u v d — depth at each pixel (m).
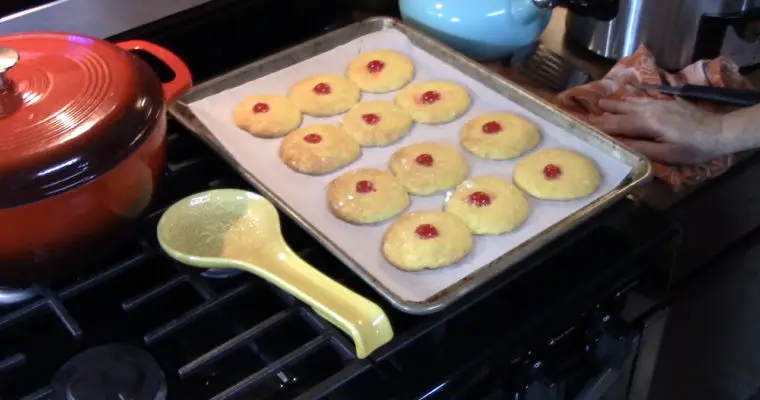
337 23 0.99
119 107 0.56
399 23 0.93
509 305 0.62
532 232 0.68
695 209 0.75
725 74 0.89
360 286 0.63
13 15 0.74
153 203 0.64
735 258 0.89
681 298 0.85
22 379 0.56
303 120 0.82
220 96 0.83
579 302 0.64
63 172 0.53
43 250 0.57
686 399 1.05
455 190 0.72
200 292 0.61
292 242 0.67
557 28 1.03
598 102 0.85
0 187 0.51
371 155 0.78
